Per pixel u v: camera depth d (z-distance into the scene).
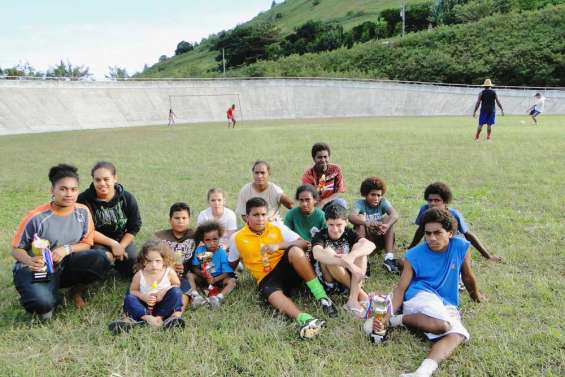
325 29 79.75
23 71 50.12
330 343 3.68
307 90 49.47
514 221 6.41
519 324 3.79
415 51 54.91
